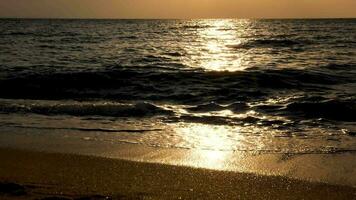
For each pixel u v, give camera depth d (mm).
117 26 100000
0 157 7059
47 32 65500
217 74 17391
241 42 38906
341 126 9828
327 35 49344
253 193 5371
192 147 7938
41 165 6547
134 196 5062
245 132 9242
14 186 5242
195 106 12336
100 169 6383
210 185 5672
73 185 5461
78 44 37906
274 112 11422
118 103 12680
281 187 5633
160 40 44750
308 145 8039
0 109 11570
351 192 5438
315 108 11555
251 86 15633
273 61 23641
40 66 20594
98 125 9844
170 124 10047
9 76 16969
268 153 7500
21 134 8898
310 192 5438
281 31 63969
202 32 66812
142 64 22047
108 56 26359
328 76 17312
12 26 99688
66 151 7535
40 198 4766
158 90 15141
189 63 22797
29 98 14086
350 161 6938
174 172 6289
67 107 11539
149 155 7336
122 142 8289
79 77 16609
